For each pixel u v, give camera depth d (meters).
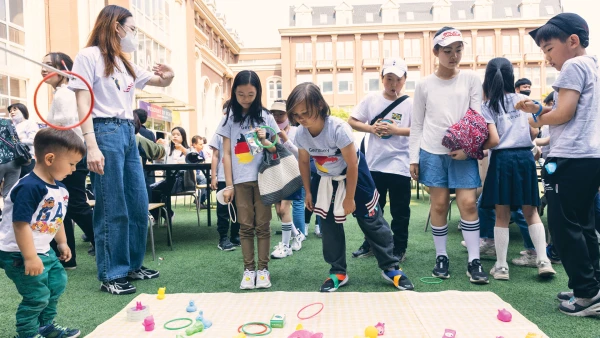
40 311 1.96
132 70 2.97
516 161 2.86
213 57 22.91
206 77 22.05
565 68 2.22
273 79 29.66
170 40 17.12
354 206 2.69
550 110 2.33
